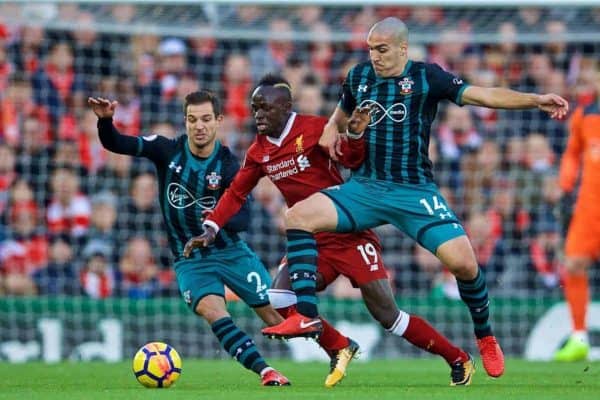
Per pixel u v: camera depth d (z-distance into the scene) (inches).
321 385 1063.6
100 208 1991.9
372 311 1072.2
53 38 2114.9
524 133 2172.7
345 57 2242.9
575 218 1657.2
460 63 2223.2
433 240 1007.0
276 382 1032.2
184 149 1120.2
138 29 2000.5
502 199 2095.2
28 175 1999.3
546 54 2245.3
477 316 1051.3
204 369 1419.8
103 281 1925.4
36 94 2075.5
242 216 1088.2
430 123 1028.5
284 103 1027.9
